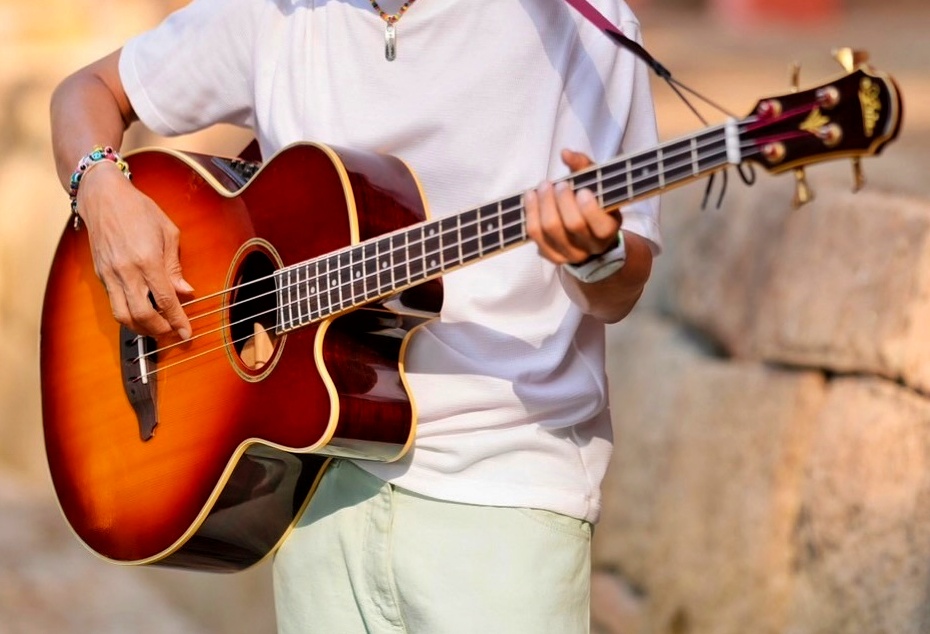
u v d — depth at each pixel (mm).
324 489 7766
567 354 7465
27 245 21438
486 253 6684
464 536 7336
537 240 6340
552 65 7297
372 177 7355
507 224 6555
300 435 7410
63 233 8797
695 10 44781
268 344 7746
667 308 14367
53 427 8781
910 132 16203
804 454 12031
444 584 7336
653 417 13758
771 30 37469
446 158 7422
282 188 7648
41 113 21938
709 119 19141
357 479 7609
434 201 7520
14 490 20734
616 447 14148
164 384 8188
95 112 8734
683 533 13109
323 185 7418
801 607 11773
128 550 8359
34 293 21156
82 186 8344
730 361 13203
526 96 7309
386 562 7484
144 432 8273
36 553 18688
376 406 7281
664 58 29391
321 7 7727
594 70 7312
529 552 7277
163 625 16984
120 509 8391
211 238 8023
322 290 7332
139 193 8188
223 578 16391
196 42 8422
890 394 11328
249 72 8258
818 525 11695
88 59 22484
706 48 31828
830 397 11906
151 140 17453
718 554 12695
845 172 12664
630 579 13820
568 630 7375
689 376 13445
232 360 7871
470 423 7344
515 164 7328
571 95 7340
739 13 40969
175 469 8117
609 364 14609
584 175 6285
